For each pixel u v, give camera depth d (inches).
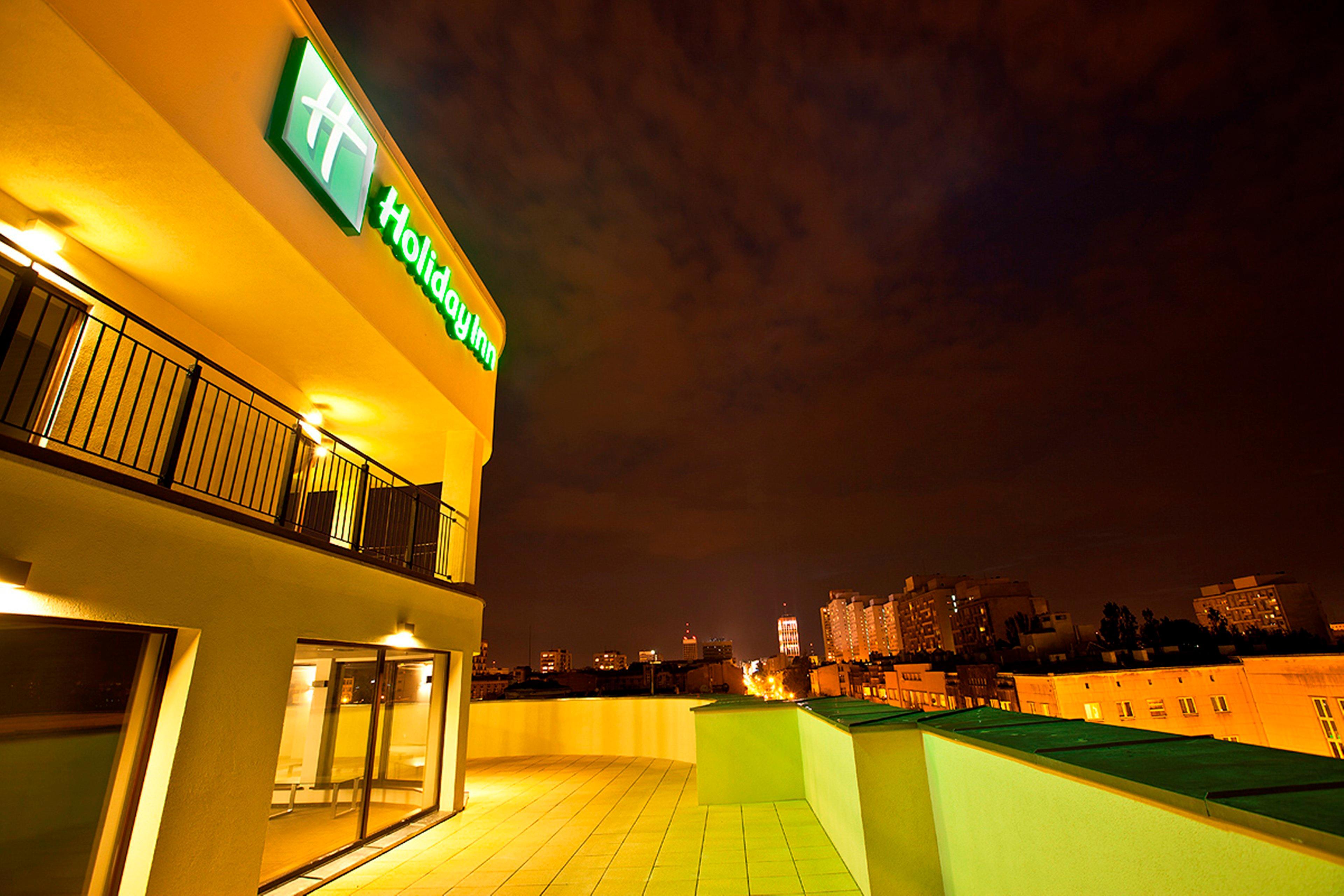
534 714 539.5
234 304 249.8
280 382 313.1
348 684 256.8
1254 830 65.9
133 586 154.4
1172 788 77.9
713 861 219.3
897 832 168.1
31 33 140.6
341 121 239.5
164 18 167.0
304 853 225.0
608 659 5605.3
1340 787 72.4
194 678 170.6
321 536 297.3
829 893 182.7
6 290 191.0
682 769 422.3
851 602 7406.5
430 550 349.4
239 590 189.9
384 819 275.3
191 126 173.3
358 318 260.4
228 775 179.2
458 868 228.4
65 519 139.6
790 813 275.0
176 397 255.1
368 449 409.4
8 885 129.6
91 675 150.1
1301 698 1169.4
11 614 128.7
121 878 151.6
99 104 158.7
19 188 186.7
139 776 158.7
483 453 413.7
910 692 2568.9
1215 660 1397.6
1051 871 108.2
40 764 137.4
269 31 208.4
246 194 193.0
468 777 430.3
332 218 241.6
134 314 172.1
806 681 3848.4
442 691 334.0
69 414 210.1
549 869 222.7
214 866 171.8
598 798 341.1
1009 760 123.7
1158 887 81.9
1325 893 58.2
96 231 206.4
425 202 321.1
